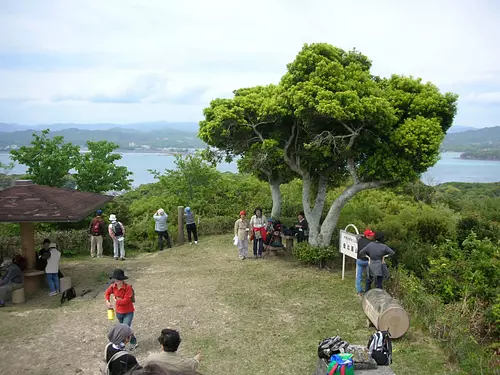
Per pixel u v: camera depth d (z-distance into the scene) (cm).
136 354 795
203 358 784
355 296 1105
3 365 746
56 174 1953
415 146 1202
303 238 1516
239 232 1491
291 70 1278
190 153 2511
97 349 810
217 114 1347
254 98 1405
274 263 1430
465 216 1917
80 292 1177
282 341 854
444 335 830
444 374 725
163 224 1723
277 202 1812
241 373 733
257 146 1404
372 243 1024
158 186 2623
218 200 2358
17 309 1034
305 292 1135
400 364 757
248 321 952
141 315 983
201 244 1773
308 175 1449
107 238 1777
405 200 2467
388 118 1201
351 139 1225
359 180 1384
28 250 1195
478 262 1186
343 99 1138
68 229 1823
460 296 1093
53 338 855
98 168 1995
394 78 1383
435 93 1317
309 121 1216
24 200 1162
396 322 830
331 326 925
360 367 600
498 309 945
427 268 1273
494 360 786
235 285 1201
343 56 1333
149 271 1378
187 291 1155
